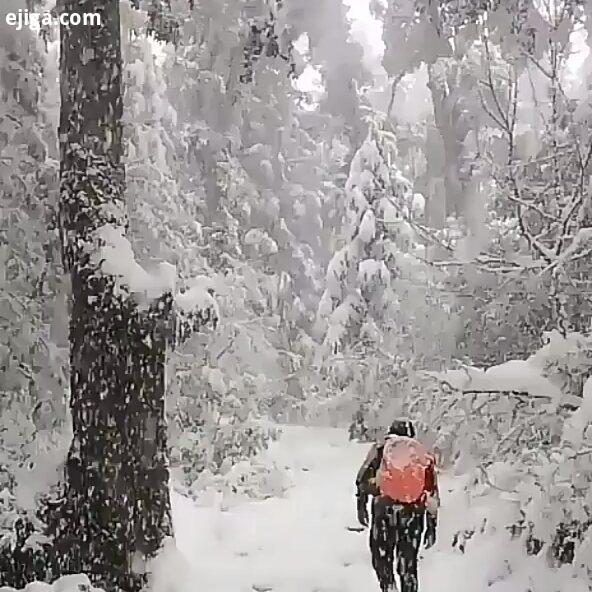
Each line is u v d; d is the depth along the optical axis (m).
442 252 13.14
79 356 8.19
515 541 9.20
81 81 8.24
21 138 12.60
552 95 11.34
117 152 8.44
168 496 8.70
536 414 9.95
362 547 10.78
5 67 12.73
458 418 10.86
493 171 10.95
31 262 12.09
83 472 8.13
